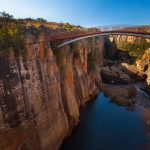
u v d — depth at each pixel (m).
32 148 27.48
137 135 40.28
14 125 24.88
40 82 31.06
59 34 38.81
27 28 29.97
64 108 39.88
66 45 46.06
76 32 42.38
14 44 26.28
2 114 23.23
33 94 28.95
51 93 34.03
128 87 76.31
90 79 67.88
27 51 28.78
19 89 26.17
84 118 47.94
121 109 54.25
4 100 23.67
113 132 41.25
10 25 27.45
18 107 25.70
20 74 26.69
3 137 23.23
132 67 98.44
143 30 45.12
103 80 87.50
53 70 36.25
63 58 42.62
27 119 27.12
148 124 44.97
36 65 30.66
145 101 61.16
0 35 24.81
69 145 36.09
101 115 50.03
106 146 36.34
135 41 140.38
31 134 27.62
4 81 23.89
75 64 55.62
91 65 73.75
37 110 29.45
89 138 38.69
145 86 77.50
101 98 63.97
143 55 109.06
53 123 33.19
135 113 51.50
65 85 42.03
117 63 114.75
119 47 146.62
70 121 40.69
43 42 33.78
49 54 35.62
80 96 55.47
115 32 45.66
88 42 73.94
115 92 67.62
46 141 30.56
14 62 25.81
